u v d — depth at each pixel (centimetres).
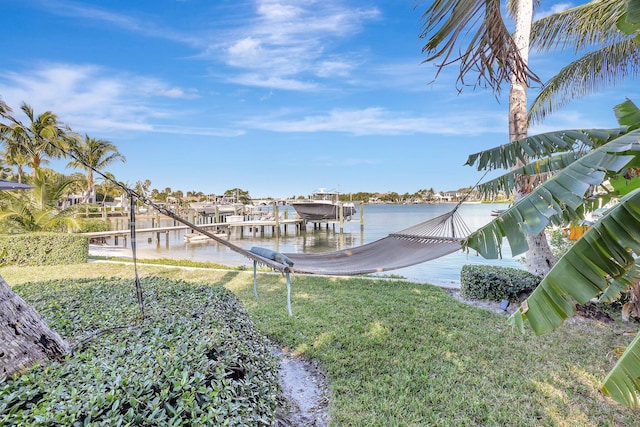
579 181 203
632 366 191
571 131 368
